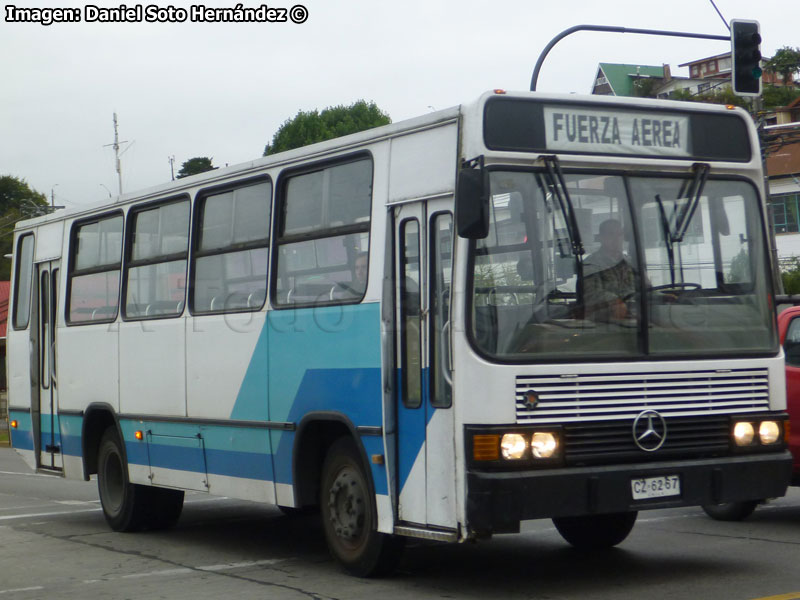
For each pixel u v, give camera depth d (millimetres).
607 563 8688
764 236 8016
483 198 6820
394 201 7852
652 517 11172
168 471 10508
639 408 7332
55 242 12648
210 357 9828
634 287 7465
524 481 6906
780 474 7715
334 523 8469
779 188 47406
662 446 7371
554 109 7445
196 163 72250
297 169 8930
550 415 7098
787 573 8078
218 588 8188
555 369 7117
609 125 7594
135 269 11125
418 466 7523
